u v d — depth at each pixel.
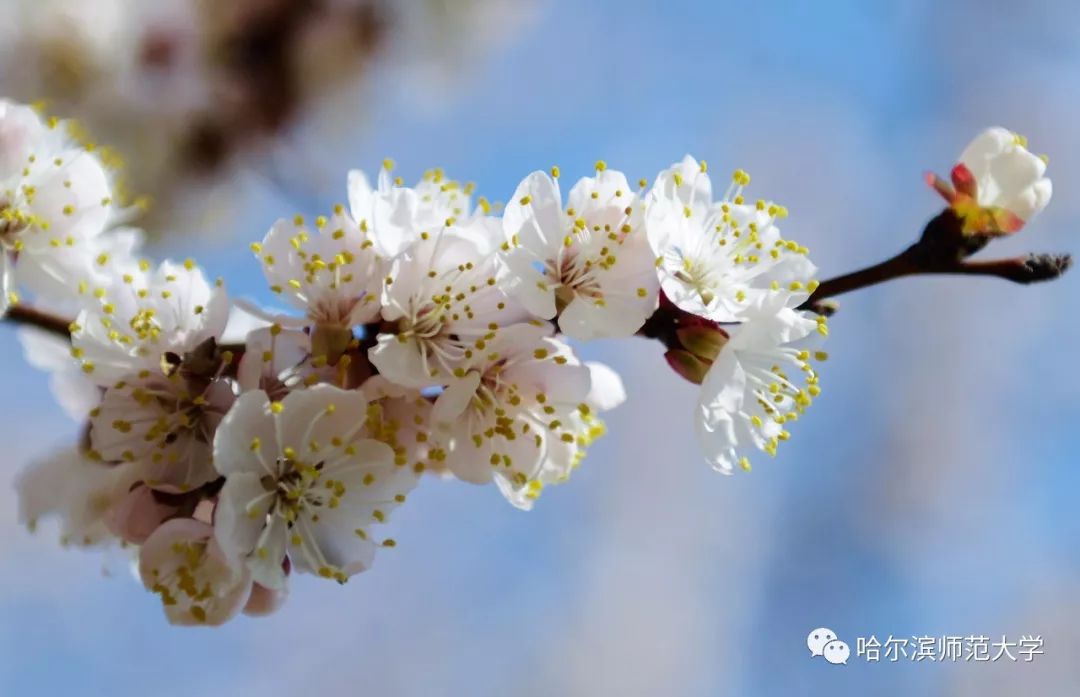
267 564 0.30
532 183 0.31
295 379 0.31
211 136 0.49
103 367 0.31
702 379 0.31
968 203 0.31
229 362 0.31
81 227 0.33
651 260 0.31
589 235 0.31
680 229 0.31
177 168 0.49
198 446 0.31
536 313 0.31
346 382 0.31
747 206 0.32
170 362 0.31
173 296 0.32
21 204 0.32
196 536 0.31
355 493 0.31
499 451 0.31
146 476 0.31
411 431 0.31
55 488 0.33
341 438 0.31
